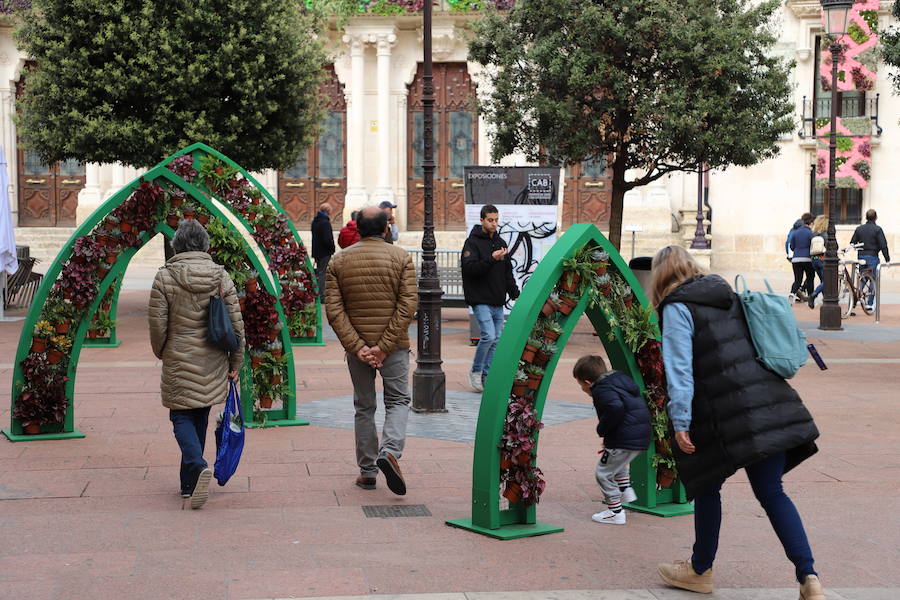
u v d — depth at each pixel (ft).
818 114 101.86
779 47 101.04
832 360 44.19
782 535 14.73
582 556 17.35
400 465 24.27
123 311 60.80
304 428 28.58
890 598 15.33
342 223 106.83
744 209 102.58
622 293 19.60
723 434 14.71
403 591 15.42
